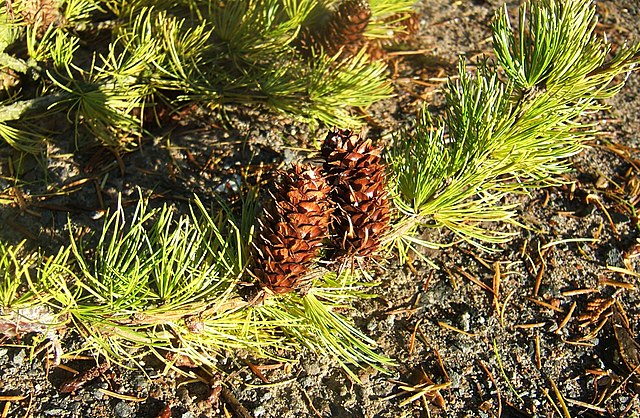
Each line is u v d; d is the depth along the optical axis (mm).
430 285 317
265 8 361
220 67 371
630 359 299
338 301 289
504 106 268
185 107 368
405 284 317
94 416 268
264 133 360
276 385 282
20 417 266
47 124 353
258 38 362
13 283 244
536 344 302
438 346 299
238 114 367
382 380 287
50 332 265
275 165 346
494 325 307
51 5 350
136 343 272
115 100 329
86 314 251
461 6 454
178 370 277
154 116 362
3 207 324
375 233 251
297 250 243
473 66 412
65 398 272
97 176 338
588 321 310
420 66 412
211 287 261
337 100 341
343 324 273
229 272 259
